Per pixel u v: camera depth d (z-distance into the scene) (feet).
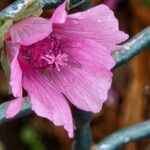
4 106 1.14
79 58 1.04
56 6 0.99
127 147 2.08
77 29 1.02
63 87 1.04
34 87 1.04
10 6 0.96
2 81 2.07
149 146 2.08
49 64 1.06
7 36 0.97
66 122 0.99
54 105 1.01
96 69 1.01
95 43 1.00
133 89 2.11
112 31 0.96
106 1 1.68
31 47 1.07
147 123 1.33
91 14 0.95
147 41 1.15
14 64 0.92
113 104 2.12
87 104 1.01
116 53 1.13
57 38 1.07
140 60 2.11
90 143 1.28
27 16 0.97
